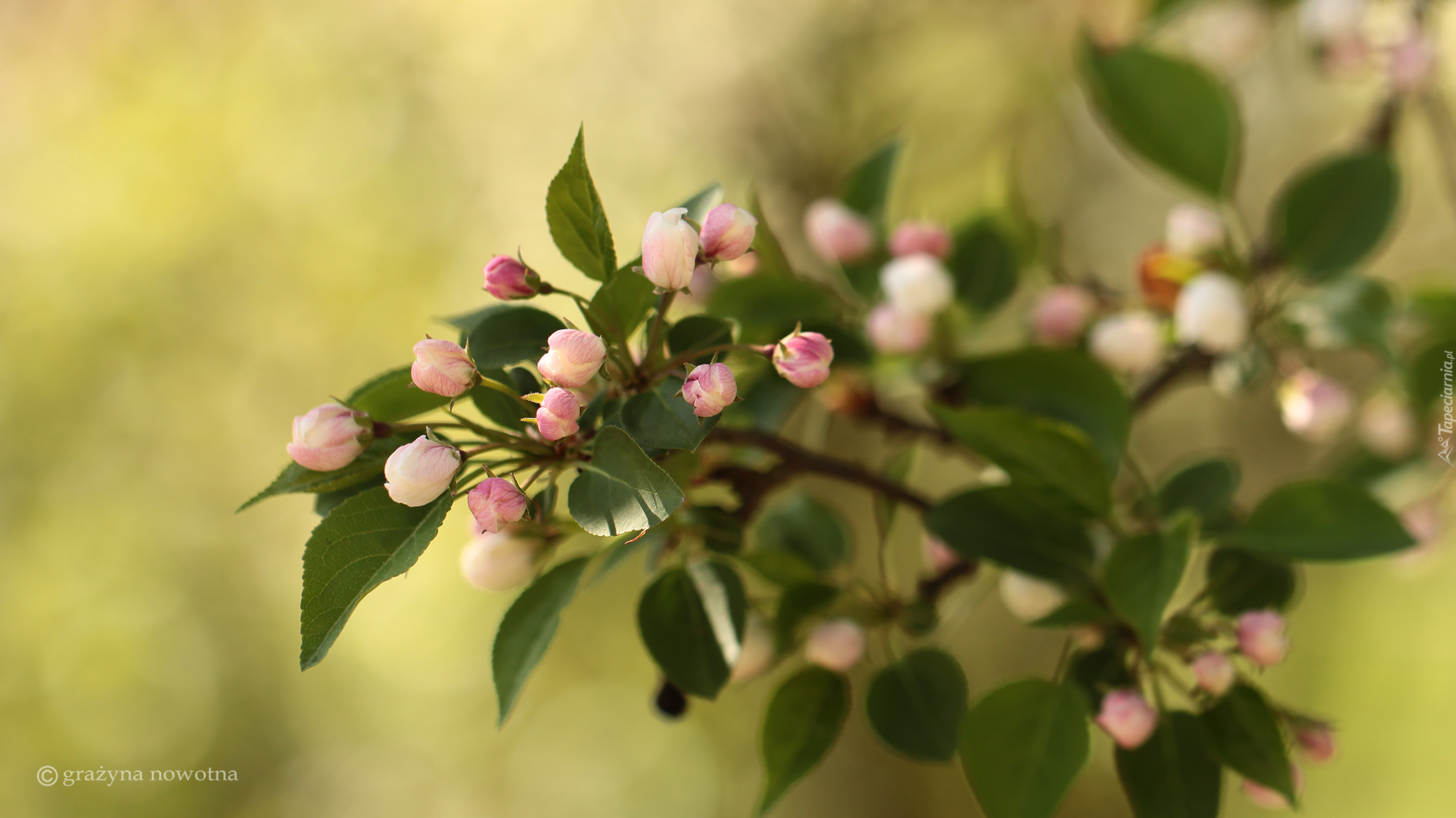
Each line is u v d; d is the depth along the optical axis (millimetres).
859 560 2191
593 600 2736
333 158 2715
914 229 824
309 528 2707
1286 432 2074
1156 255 838
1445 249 1956
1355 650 2393
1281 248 845
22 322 2670
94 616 2660
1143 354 833
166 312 2705
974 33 2293
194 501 2723
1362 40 978
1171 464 2279
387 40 2680
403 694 2684
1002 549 769
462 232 2652
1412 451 961
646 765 2773
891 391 823
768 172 2381
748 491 759
